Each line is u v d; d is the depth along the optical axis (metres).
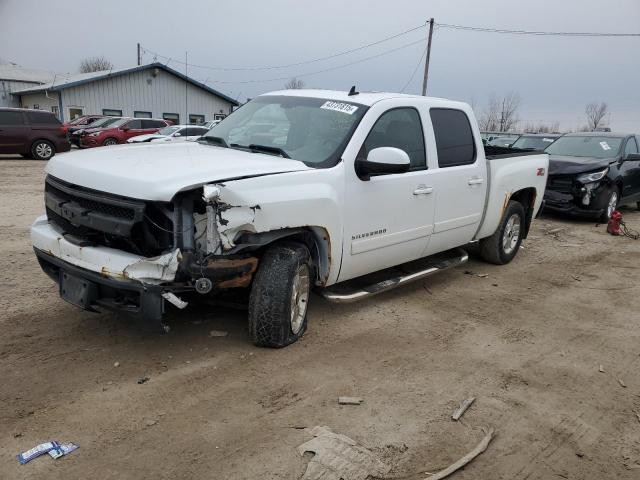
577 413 3.55
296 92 5.34
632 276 7.00
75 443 2.92
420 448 3.06
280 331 4.03
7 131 19.53
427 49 33.84
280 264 3.96
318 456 2.90
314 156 4.38
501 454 3.07
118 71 34.56
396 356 4.21
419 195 5.10
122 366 3.77
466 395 3.69
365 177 4.46
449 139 5.61
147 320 3.47
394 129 4.93
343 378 3.80
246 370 3.81
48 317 4.54
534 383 3.93
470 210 5.96
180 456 2.86
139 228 3.49
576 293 6.18
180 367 3.80
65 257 3.81
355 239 4.52
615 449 3.19
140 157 4.05
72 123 29.50
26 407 3.22
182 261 3.44
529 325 5.08
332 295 4.62
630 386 3.97
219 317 4.68
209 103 38.09
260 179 3.67
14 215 8.88
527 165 6.97
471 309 5.42
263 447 2.97
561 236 9.48
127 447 2.91
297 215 3.88
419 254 5.51
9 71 50.41
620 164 10.99
